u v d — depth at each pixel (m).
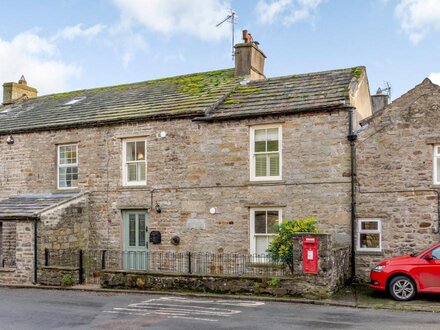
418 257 12.83
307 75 19.38
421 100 15.24
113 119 19.38
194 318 11.16
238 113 17.41
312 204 16.23
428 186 14.94
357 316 11.16
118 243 19.08
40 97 26.56
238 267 16.95
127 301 13.53
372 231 15.50
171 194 18.25
